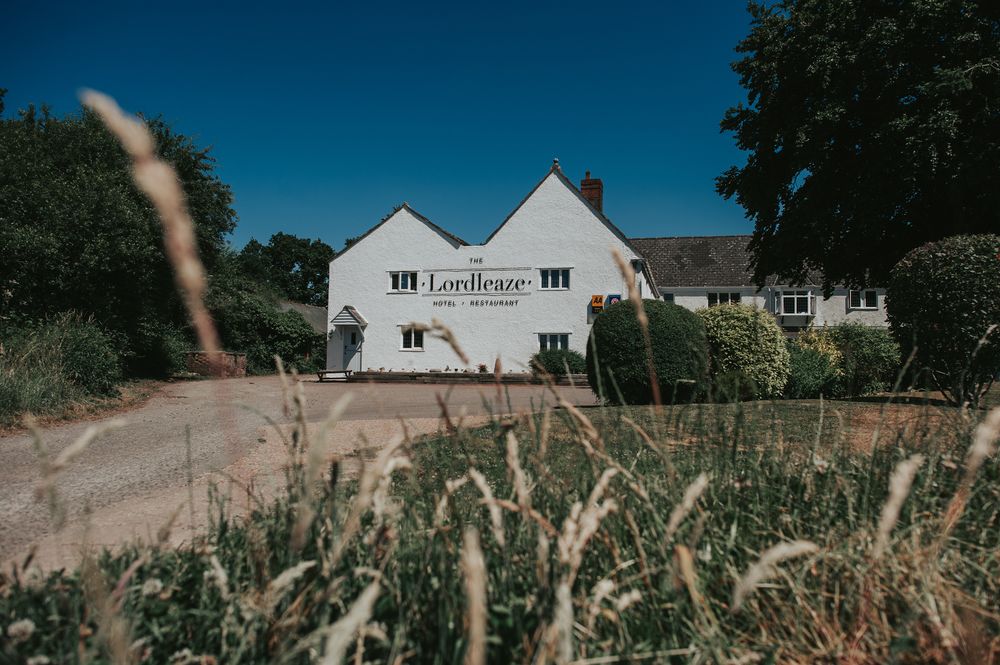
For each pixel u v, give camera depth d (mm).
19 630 1433
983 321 7641
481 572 841
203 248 19109
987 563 1867
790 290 36250
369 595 784
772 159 20016
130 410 10312
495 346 25297
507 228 25688
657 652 1420
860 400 8648
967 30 16281
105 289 13914
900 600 1642
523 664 1350
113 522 3539
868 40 16797
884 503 2068
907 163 16062
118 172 14875
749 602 1703
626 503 2096
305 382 23016
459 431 1923
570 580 1220
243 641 1381
